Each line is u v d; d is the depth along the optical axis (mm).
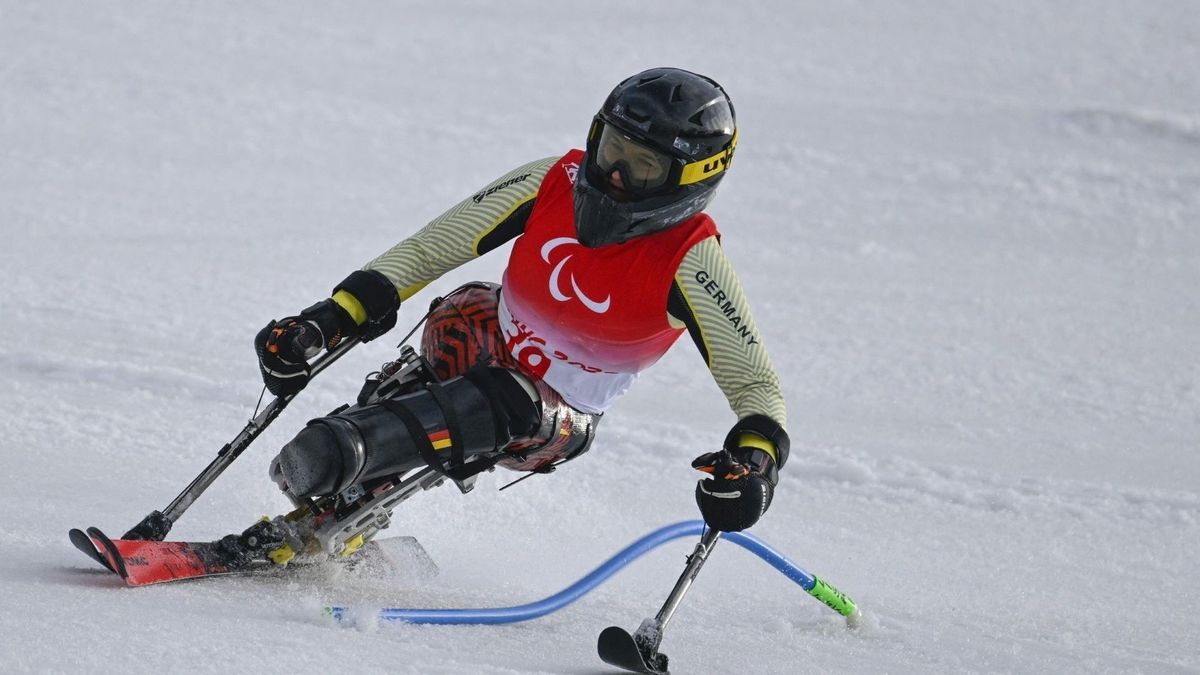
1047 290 39500
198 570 12836
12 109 51500
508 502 20328
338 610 12188
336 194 45188
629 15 77875
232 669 10273
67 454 19141
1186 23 80062
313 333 12969
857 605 16234
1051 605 17484
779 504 21844
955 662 14148
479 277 37406
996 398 29359
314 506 13414
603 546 18594
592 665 12133
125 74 58062
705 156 12414
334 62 63625
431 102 58188
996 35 76500
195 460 19938
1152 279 41344
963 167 52250
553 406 13383
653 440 24328
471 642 12289
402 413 12477
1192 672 14773
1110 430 27547
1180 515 22391
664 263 12664
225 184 45281
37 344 26469
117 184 43938
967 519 21688
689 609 15523
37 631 10414
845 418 27266
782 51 71438
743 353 12508
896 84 65500
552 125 56125
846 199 48156
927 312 36469
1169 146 55969
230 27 68250
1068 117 58375
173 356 26781
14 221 38219
